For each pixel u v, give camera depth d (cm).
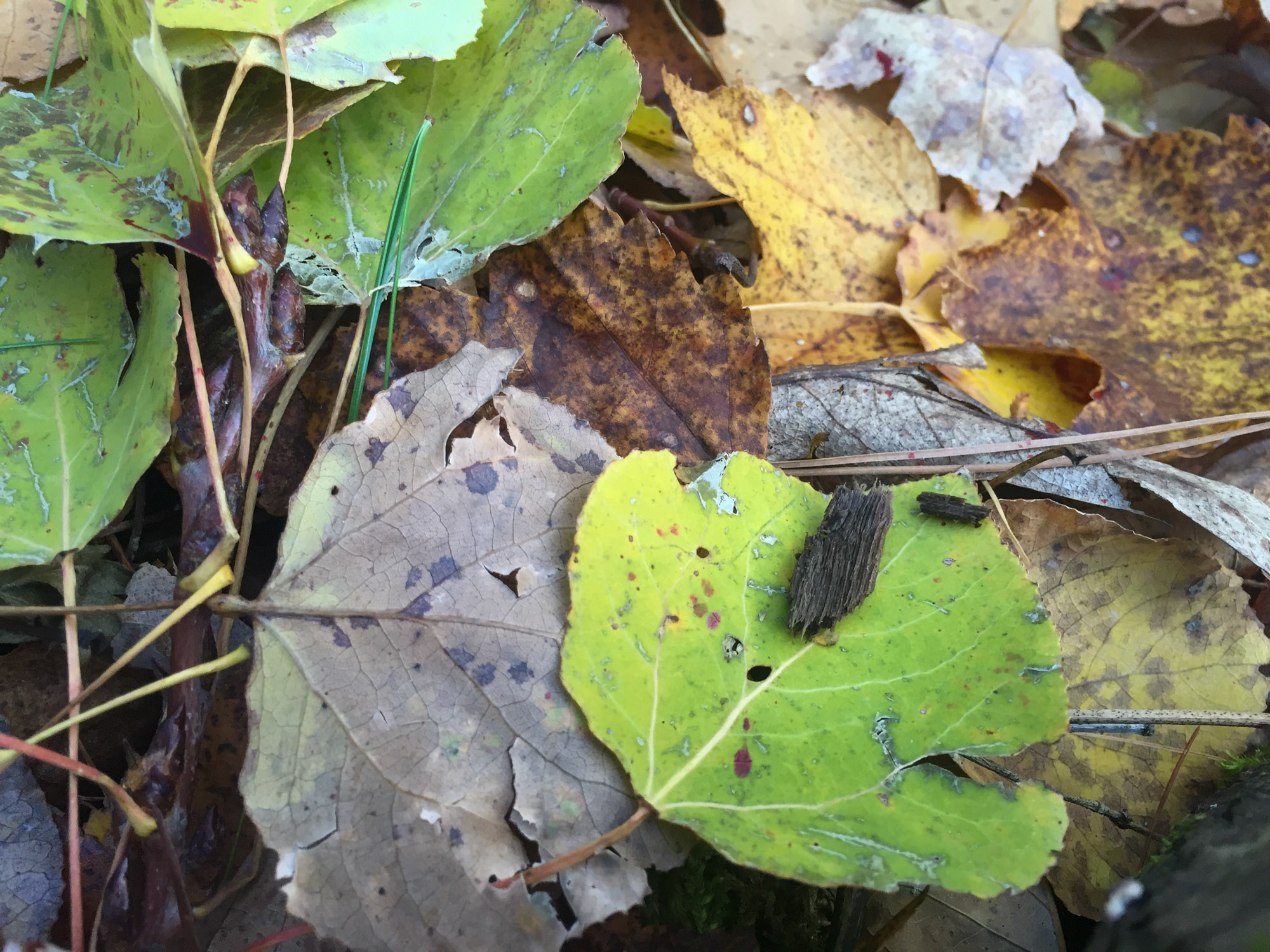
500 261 17
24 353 14
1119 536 17
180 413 14
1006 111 23
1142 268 21
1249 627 16
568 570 13
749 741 13
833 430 18
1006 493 18
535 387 16
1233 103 26
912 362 19
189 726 13
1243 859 13
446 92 17
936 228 22
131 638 14
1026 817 13
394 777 12
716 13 25
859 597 14
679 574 14
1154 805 16
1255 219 21
